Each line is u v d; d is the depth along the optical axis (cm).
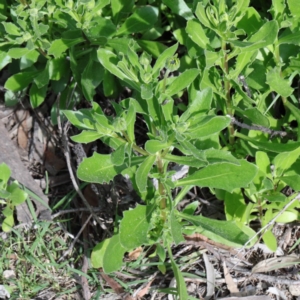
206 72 289
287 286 310
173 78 274
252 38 271
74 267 321
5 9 346
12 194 314
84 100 368
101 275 311
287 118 323
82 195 322
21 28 316
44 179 358
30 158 370
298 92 333
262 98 305
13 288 314
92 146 360
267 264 312
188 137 241
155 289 309
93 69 322
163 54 246
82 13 301
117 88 345
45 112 378
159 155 258
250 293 309
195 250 321
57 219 336
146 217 272
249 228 307
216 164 268
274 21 263
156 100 249
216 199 342
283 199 280
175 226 257
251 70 306
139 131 361
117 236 280
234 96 301
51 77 326
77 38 313
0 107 382
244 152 317
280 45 317
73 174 338
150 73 240
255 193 294
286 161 287
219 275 315
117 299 308
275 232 324
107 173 269
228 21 268
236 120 317
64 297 312
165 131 239
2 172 314
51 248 327
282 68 318
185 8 322
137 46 324
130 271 313
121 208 335
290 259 314
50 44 316
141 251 315
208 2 281
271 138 318
